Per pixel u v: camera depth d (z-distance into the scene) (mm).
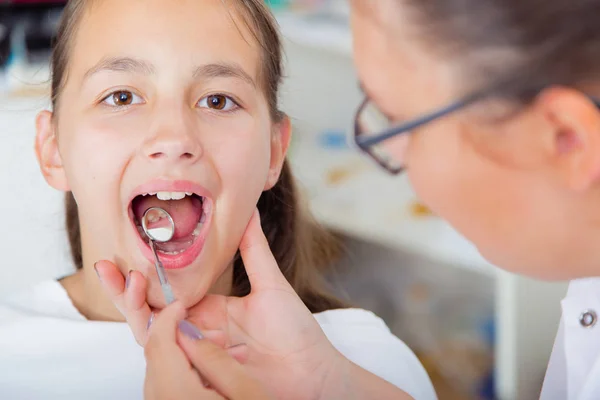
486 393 1038
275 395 529
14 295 653
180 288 568
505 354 898
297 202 712
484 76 396
